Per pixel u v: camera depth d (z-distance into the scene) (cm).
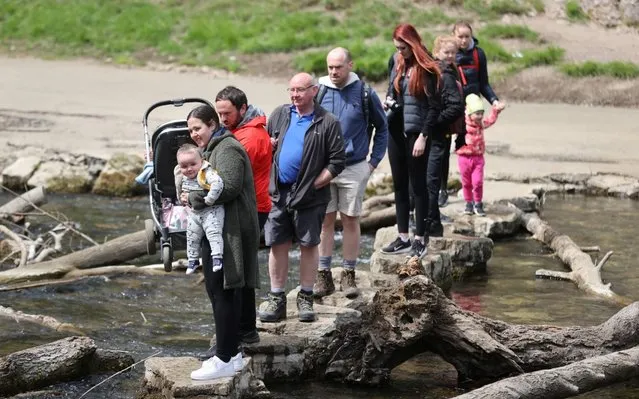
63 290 1988
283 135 1501
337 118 1512
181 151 1238
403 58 1833
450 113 1841
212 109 1294
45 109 3925
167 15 5741
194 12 5778
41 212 2450
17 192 2967
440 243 2045
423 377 1520
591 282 1977
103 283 2038
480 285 2017
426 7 5488
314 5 5697
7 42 5638
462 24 2291
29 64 5197
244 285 1267
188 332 1733
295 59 4956
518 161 3175
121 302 1916
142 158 2970
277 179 1492
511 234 2441
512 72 4516
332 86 1656
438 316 1473
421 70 1803
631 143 3444
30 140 3391
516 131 3612
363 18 5416
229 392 1270
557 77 4444
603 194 2939
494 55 4700
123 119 3769
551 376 1312
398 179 1914
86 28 5694
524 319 1778
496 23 5250
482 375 1491
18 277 2022
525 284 2025
